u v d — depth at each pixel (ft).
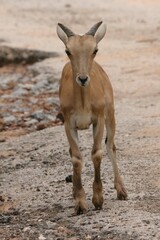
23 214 61.46
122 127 85.71
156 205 58.90
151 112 93.40
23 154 80.84
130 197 61.36
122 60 136.26
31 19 188.55
